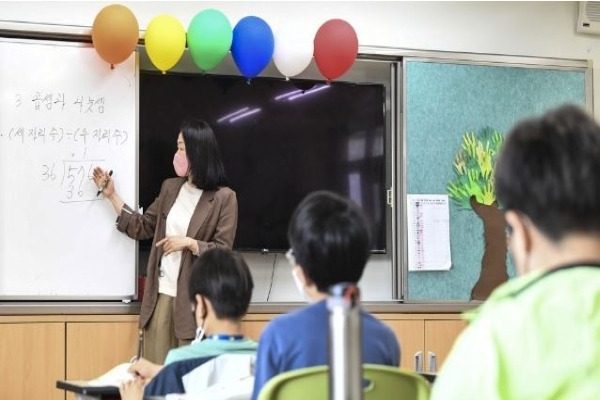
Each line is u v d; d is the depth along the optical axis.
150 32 4.55
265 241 5.09
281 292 5.20
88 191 4.57
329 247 1.90
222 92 5.03
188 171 4.49
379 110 5.31
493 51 5.45
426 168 5.20
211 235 4.47
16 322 4.40
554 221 1.07
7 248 4.46
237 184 5.06
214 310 2.33
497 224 5.28
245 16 5.04
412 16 5.33
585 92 5.50
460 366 1.04
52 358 4.43
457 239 5.23
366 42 5.24
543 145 1.09
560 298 1.03
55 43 4.58
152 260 4.46
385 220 5.29
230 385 2.12
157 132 4.90
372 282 5.36
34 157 4.52
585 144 1.08
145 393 2.19
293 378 1.69
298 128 5.17
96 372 4.48
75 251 4.54
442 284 5.18
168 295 4.43
